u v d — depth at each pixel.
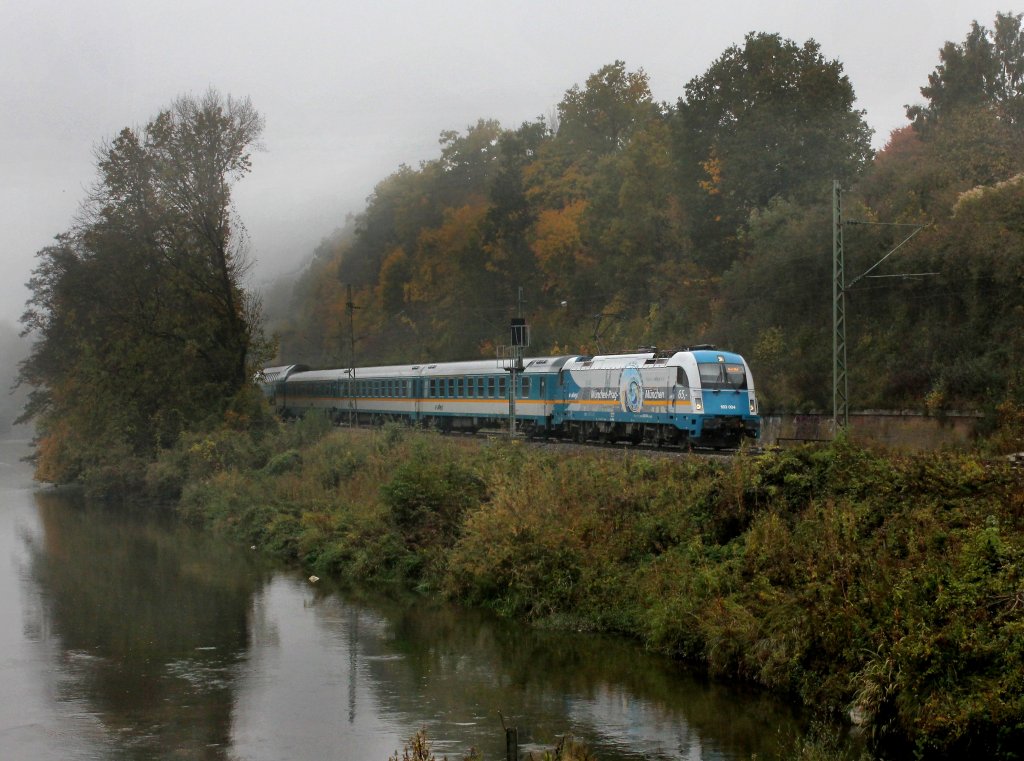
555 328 70.44
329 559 32.09
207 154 57.50
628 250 64.81
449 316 81.50
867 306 47.19
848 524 19.06
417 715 17.52
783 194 56.25
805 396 46.88
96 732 17.00
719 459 26.52
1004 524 17.27
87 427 59.22
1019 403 34.84
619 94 79.25
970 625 14.87
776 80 56.78
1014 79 56.03
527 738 16.14
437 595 27.64
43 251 63.41
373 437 44.56
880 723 15.20
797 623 17.83
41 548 38.62
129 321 58.38
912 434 39.19
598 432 42.09
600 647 21.53
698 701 17.73
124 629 24.75
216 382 59.25
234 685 19.67
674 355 36.12
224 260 58.88
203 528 44.03
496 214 76.94
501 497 27.56
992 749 13.76
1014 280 39.44
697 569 21.77
